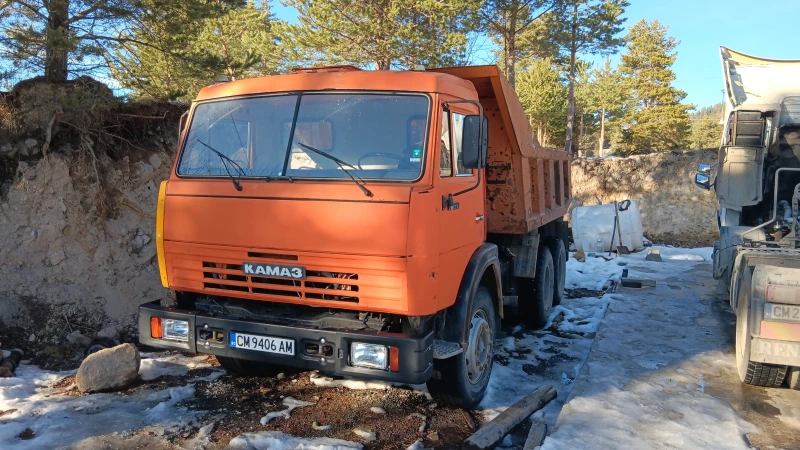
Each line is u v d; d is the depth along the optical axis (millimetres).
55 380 5223
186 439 3949
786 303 4277
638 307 7270
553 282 7957
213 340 4125
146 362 5445
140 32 8211
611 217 13320
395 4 16734
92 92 7277
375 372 3666
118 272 6984
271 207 3863
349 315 3953
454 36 17281
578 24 27938
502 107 5488
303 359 3822
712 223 16828
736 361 5109
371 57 17875
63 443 3822
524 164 6109
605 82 47312
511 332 7141
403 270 3574
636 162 18297
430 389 4438
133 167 7703
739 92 7406
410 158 3801
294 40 18641
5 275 6410
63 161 7109
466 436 4121
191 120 4504
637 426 3898
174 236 4238
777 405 4336
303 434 4059
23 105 7117
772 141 6895
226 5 8969
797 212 5641
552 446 3553
